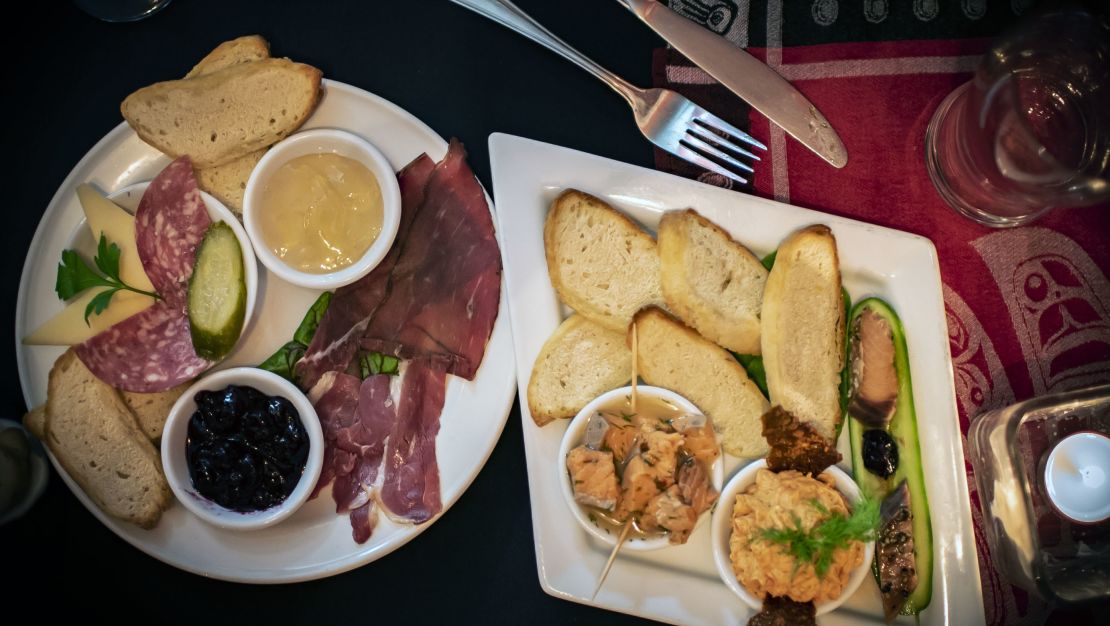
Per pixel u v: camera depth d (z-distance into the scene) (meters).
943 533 0.46
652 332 0.47
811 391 0.47
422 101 0.51
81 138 0.51
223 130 0.50
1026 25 0.46
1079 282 0.48
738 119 0.49
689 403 0.46
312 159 0.49
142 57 0.51
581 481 0.45
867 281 0.48
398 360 0.50
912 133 0.49
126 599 0.49
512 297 0.48
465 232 0.49
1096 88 0.46
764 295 0.46
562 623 0.49
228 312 0.48
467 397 0.49
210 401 0.47
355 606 0.49
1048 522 0.46
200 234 0.49
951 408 0.46
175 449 0.47
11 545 0.49
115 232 0.49
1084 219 0.48
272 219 0.49
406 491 0.48
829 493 0.45
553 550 0.47
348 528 0.48
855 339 0.47
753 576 0.44
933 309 0.47
